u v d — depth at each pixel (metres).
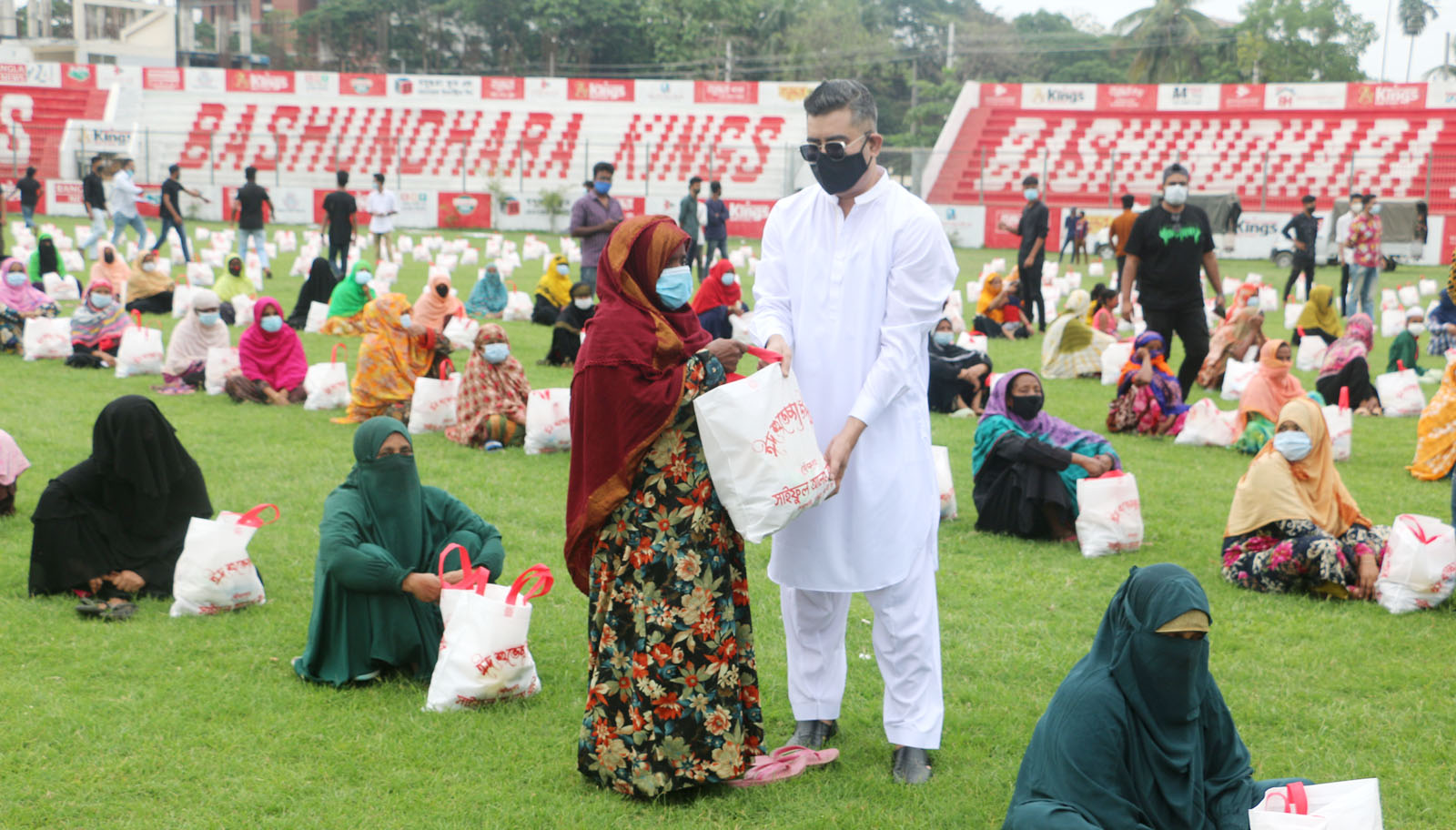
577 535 3.66
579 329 11.74
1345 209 27.73
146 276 14.30
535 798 3.69
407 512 4.65
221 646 4.88
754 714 3.81
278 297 16.84
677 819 3.58
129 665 4.67
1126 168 35.72
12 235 23.77
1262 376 8.92
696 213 17.86
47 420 8.73
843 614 4.12
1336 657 4.96
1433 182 33.38
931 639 3.92
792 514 3.53
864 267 3.84
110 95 39.09
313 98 39.97
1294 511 5.80
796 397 3.60
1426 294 20.20
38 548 5.31
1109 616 3.09
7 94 38.53
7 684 4.42
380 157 38.59
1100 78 63.53
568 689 4.54
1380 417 10.50
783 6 60.53
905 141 53.41
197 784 3.76
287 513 6.76
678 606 3.59
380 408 9.22
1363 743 4.16
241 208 18.97
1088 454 6.80
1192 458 8.79
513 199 34.88
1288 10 55.56
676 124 39.75
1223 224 30.44
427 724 4.20
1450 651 5.03
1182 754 2.98
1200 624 2.85
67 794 3.68
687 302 3.69
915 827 3.55
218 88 39.84
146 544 5.46
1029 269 15.70
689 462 3.60
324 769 3.86
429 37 66.19
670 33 60.47
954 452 8.83
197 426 8.87
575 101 40.00
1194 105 36.44
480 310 15.27
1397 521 5.62
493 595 4.37
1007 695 4.56
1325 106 35.75
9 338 11.98
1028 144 36.88
